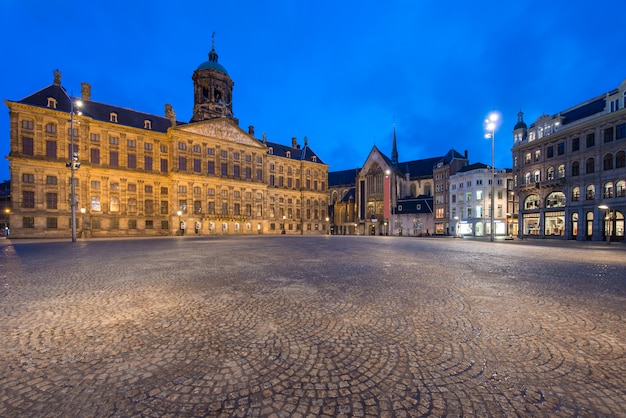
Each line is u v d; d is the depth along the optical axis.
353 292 8.41
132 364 4.25
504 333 5.43
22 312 6.56
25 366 4.18
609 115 38.38
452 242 36.78
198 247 25.86
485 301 7.51
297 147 101.50
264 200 80.06
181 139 66.88
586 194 41.34
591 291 8.63
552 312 6.65
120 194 60.31
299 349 4.75
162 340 5.07
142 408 3.29
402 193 96.75
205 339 5.12
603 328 5.70
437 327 5.72
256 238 48.50
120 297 7.84
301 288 8.90
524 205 51.47
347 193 105.81
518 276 11.05
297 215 91.31
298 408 3.31
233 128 75.38
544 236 47.38
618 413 3.23
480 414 3.22
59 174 53.38
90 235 55.62
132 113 65.88
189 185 67.06
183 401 3.42
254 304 7.20
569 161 43.59
